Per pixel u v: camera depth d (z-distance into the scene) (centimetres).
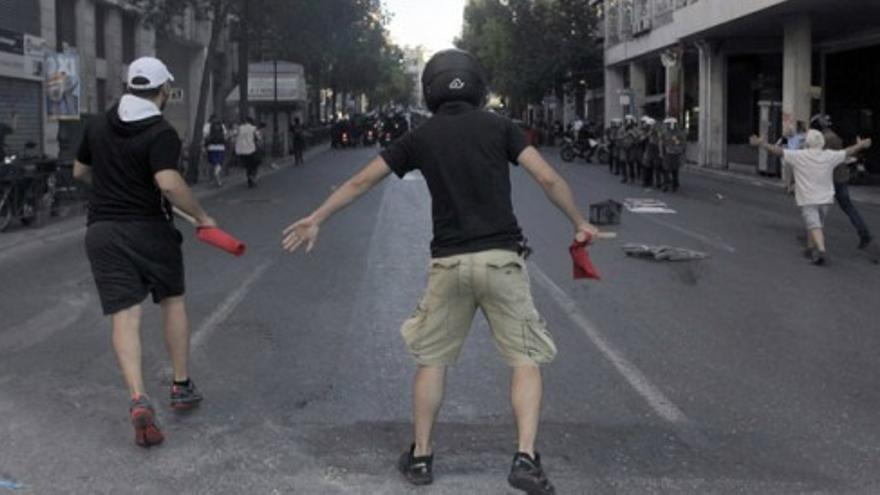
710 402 621
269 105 4738
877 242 1450
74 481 482
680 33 3566
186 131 4422
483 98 484
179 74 4475
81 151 567
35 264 1234
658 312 912
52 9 2773
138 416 521
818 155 1214
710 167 3562
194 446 532
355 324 848
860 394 644
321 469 497
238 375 679
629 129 2744
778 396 637
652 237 1486
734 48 3631
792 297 998
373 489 470
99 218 550
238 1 2855
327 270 1149
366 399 621
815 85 3522
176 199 536
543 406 609
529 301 459
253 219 1756
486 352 742
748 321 876
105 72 3338
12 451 525
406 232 1525
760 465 509
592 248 1355
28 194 1584
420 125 469
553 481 482
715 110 3600
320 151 5091
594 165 3716
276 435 550
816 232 1226
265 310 911
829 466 508
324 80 6562
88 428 563
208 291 1013
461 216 452
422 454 477
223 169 3025
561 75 5772
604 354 747
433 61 477
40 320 877
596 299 975
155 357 730
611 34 5184
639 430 564
